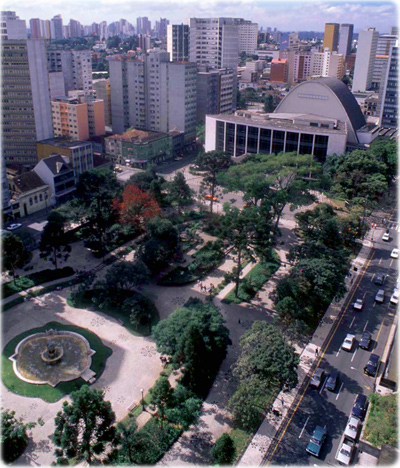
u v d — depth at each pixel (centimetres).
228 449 7025
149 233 12750
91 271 12638
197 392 8512
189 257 13462
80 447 6856
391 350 9188
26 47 18850
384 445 6775
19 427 7325
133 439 7275
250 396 7481
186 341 8381
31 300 11250
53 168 17138
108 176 16138
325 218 12681
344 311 11206
